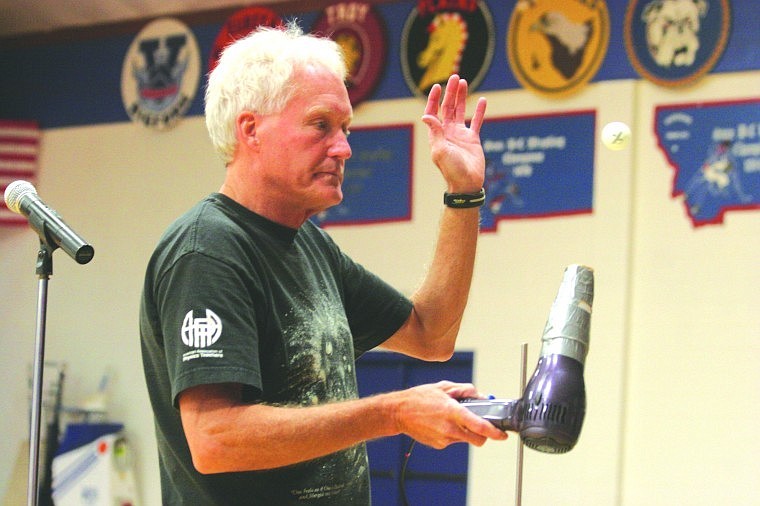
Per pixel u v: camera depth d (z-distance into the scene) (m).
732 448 7.74
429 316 3.46
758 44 7.93
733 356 7.80
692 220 8.03
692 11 8.09
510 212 8.58
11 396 10.40
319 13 9.45
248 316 2.85
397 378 8.96
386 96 9.16
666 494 7.88
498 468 8.44
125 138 10.27
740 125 7.95
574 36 8.45
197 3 10.00
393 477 8.84
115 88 10.37
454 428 2.53
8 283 10.48
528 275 8.48
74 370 10.22
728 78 8.01
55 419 9.77
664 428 7.95
